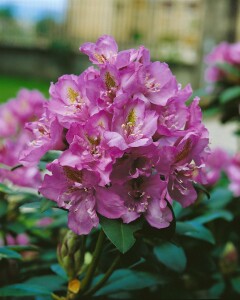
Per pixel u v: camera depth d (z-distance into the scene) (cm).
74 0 562
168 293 75
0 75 548
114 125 49
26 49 544
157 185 50
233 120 113
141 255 60
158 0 558
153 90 52
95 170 49
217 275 80
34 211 86
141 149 49
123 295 71
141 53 53
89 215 51
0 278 66
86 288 59
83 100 52
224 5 443
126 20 564
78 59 545
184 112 53
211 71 112
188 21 554
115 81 51
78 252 59
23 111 91
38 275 73
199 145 52
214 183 91
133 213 50
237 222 91
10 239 88
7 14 559
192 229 62
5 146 77
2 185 67
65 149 53
